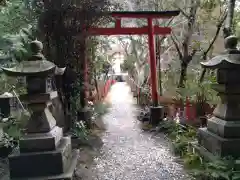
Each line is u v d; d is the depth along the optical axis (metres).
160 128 4.96
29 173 2.45
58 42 4.25
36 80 2.46
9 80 4.16
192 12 5.40
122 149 3.93
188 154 3.33
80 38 4.39
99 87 8.18
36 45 2.51
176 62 6.61
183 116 4.97
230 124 2.71
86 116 5.03
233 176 2.30
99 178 2.88
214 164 2.51
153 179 2.83
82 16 4.12
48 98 2.45
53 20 4.05
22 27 4.47
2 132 3.37
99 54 7.01
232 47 2.77
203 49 5.89
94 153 3.75
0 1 4.70
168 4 5.97
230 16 3.62
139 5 6.62
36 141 2.48
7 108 3.69
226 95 2.79
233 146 2.66
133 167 3.20
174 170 3.06
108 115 6.75
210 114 4.70
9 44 4.00
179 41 6.10
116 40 9.61
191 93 4.85
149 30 5.41
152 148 3.95
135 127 5.39
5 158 3.40
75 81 4.67
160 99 6.36
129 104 8.88
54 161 2.47
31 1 4.16
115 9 4.90
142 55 8.20
